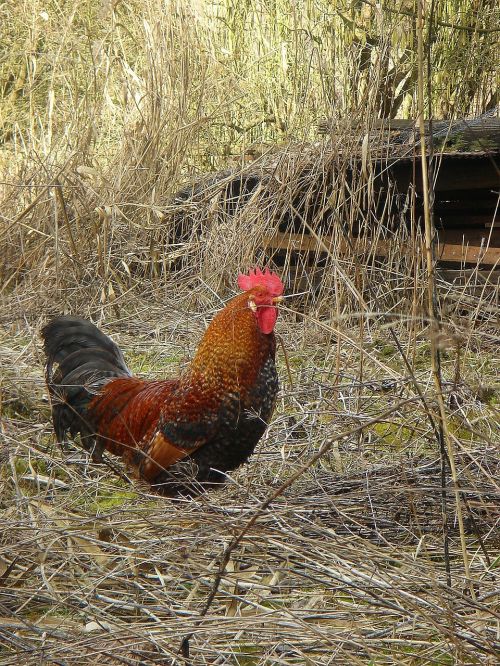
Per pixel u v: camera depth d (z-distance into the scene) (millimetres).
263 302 3994
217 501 3996
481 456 4289
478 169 6852
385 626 3047
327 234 7227
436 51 9695
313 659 2834
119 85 9922
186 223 8320
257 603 3213
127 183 8328
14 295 7512
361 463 4570
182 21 9195
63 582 3438
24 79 11375
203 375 3984
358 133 7234
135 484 4379
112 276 7805
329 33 9555
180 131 8602
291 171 7402
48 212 8094
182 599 3336
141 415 4250
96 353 4609
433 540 3842
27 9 10594
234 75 10164
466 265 7320
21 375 5762
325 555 3396
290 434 4922
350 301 6734
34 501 4074
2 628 2969
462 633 2863
